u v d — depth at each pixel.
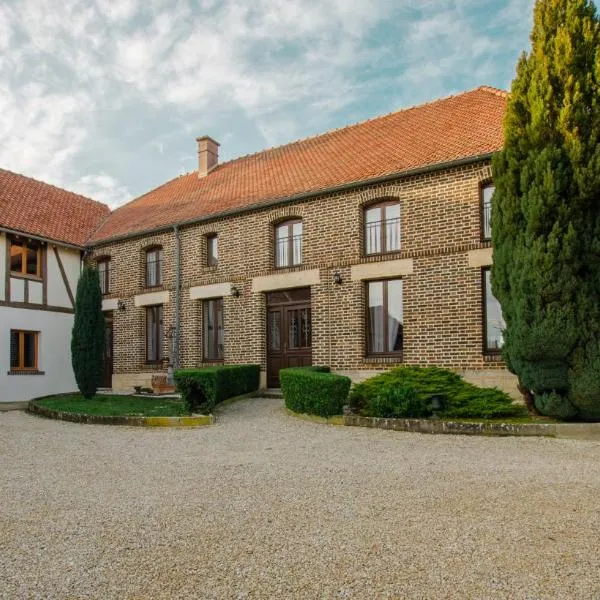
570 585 3.05
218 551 3.62
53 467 6.39
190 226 15.58
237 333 14.38
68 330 16.91
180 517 4.36
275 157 17.48
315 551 3.58
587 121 8.36
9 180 18.03
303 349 13.48
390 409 9.10
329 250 12.94
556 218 8.30
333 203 12.96
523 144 8.87
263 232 14.09
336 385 9.37
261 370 13.91
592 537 3.77
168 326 15.75
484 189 11.20
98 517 4.40
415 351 11.59
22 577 3.27
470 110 13.84
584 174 8.12
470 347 10.95
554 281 8.16
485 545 3.64
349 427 8.98
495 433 8.06
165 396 14.10
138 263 16.62
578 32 8.66
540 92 8.73
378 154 13.61
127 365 16.70
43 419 10.88
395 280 12.27
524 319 8.43
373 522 4.15
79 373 13.60
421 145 12.95
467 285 11.06
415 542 3.71
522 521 4.12
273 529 4.02
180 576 3.25
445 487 5.15
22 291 15.52
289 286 13.49
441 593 2.98
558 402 8.38
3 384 14.70
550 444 7.39
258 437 8.29
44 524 4.26
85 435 8.77
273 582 3.14
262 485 5.33
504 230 9.00
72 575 3.29
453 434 8.22
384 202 12.51
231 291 14.48
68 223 18.05
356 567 3.32
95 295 13.96
